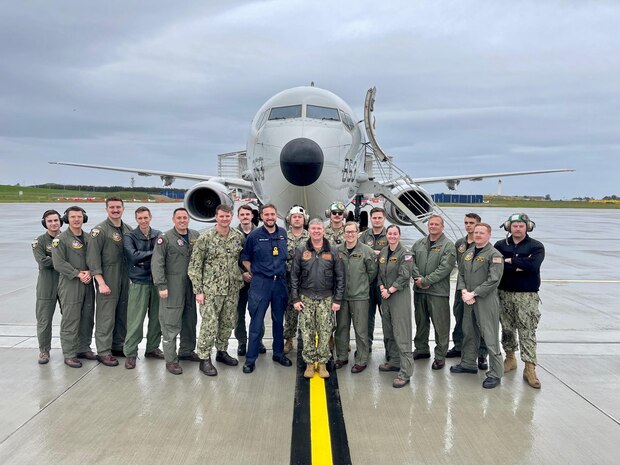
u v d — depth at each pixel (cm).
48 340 579
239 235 586
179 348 611
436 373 563
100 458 365
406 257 517
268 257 560
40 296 568
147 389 500
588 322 754
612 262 1409
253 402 470
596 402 476
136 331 567
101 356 577
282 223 1775
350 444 390
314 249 539
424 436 404
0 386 505
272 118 1070
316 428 416
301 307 541
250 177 1205
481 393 499
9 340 657
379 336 711
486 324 518
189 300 593
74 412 443
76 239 566
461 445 390
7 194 9638
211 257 556
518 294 531
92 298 597
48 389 497
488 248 522
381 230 645
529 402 476
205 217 1382
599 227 2891
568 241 2022
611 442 398
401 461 365
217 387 509
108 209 580
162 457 367
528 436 406
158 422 424
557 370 562
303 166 919
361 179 1183
